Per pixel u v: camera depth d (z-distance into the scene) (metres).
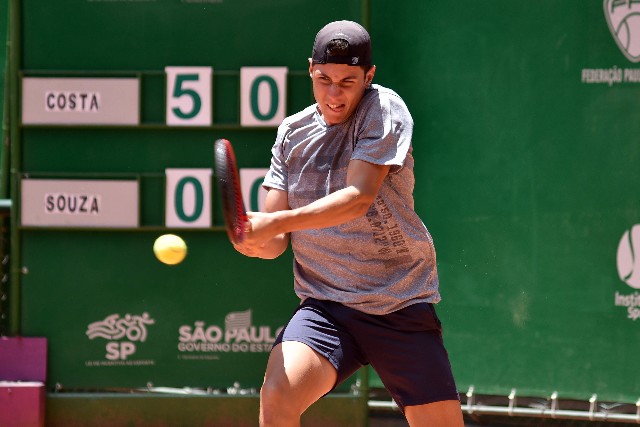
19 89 14.38
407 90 14.35
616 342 14.06
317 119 9.31
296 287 9.90
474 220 14.29
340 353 9.28
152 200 14.48
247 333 14.61
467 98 14.23
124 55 14.37
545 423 14.33
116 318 14.66
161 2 14.29
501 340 14.28
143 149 14.43
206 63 14.33
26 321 14.69
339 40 8.57
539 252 14.16
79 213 14.44
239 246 9.17
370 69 8.97
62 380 14.69
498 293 14.28
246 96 14.18
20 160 14.49
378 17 14.38
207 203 14.39
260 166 14.38
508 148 14.17
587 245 14.06
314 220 8.28
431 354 9.37
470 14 14.16
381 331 9.31
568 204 14.07
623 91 13.94
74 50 14.38
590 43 13.96
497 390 14.32
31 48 14.41
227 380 14.66
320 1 14.20
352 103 8.86
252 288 14.57
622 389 14.09
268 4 14.26
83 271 14.65
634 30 13.89
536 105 14.09
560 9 14.00
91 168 14.48
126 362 14.66
